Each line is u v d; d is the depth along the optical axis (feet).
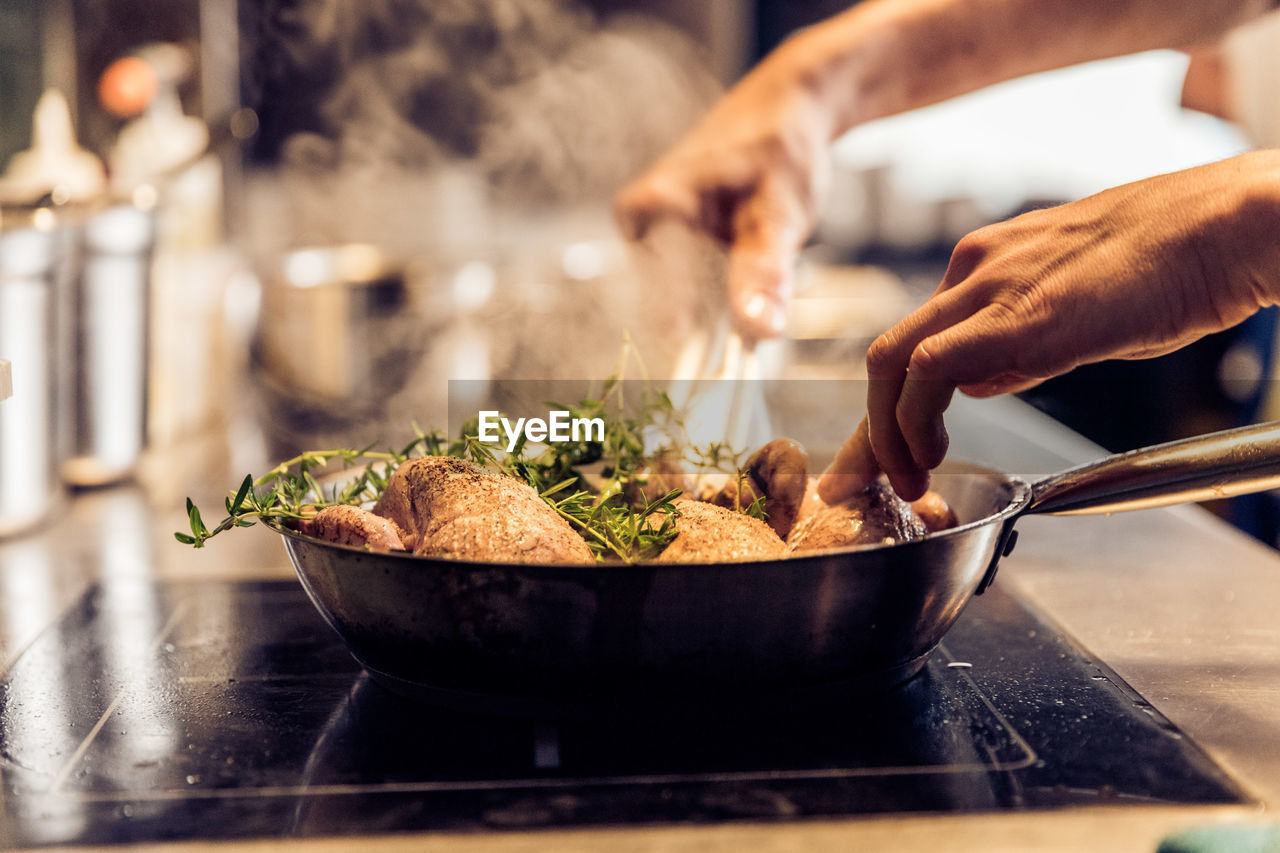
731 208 3.17
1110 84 7.38
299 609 2.35
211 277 3.64
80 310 3.08
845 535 1.94
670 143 7.07
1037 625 2.28
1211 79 4.58
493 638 1.78
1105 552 2.72
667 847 1.60
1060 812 1.67
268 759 1.80
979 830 1.63
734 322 2.67
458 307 4.08
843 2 7.39
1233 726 1.90
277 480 2.15
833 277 6.00
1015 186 7.76
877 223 7.51
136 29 4.63
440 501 1.91
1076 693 2.00
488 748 1.82
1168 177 1.95
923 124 7.68
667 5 6.95
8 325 2.73
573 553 1.86
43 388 2.81
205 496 3.14
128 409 3.18
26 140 4.59
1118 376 5.78
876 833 1.62
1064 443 3.75
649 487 2.22
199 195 3.59
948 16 3.29
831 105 3.26
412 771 1.76
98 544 2.75
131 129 3.73
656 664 1.78
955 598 1.91
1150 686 2.03
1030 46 3.33
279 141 6.17
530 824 1.64
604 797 1.70
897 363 1.95
